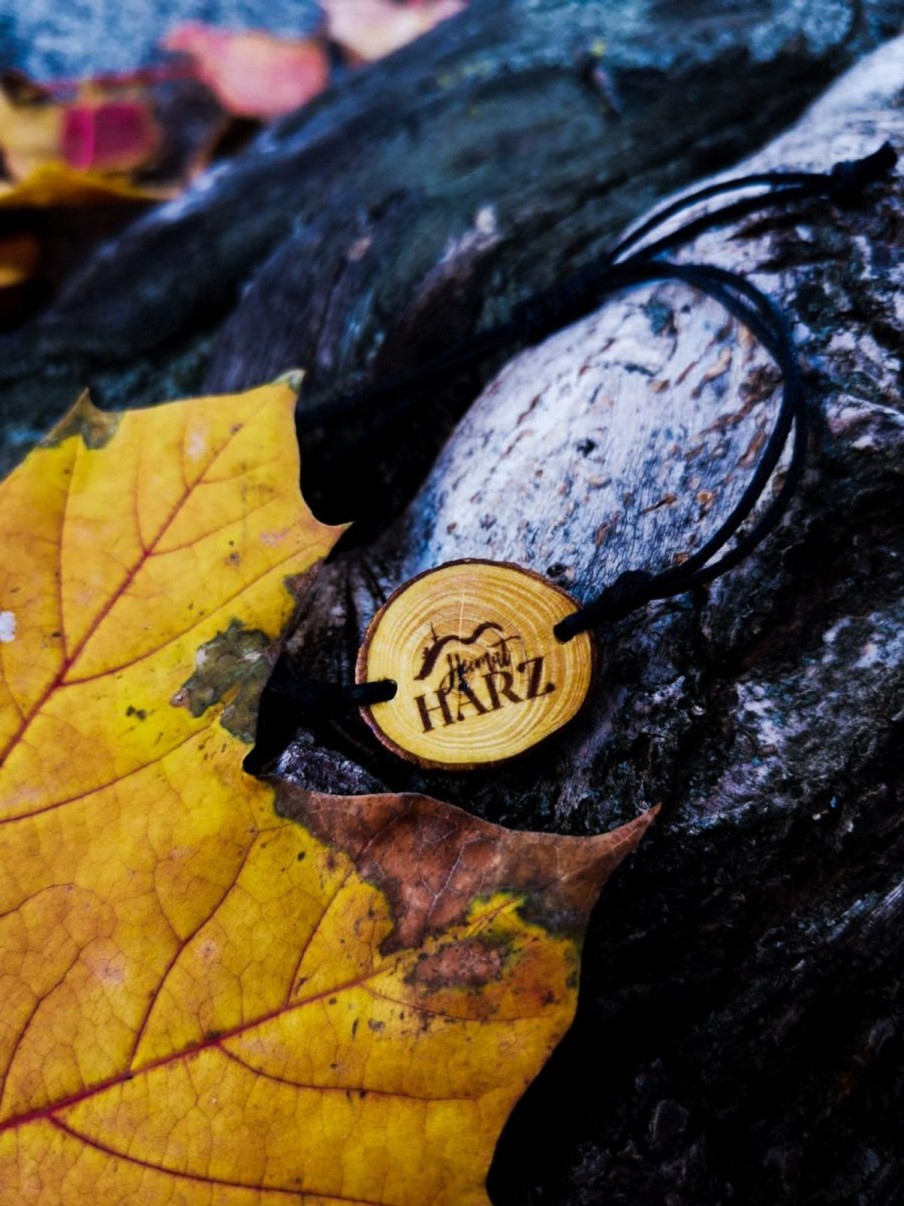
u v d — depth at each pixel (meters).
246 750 0.18
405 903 0.17
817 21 0.27
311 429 0.23
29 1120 0.17
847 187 0.21
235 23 0.46
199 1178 0.17
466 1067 0.17
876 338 0.20
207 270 0.29
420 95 0.30
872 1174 0.18
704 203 0.23
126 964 0.17
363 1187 0.17
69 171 0.31
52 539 0.18
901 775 0.18
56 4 0.45
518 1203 0.18
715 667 0.19
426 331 0.25
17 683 0.18
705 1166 0.18
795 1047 0.18
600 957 0.18
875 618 0.19
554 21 0.31
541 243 0.25
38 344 0.29
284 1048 0.17
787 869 0.18
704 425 0.20
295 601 0.18
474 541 0.21
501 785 0.19
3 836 0.17
